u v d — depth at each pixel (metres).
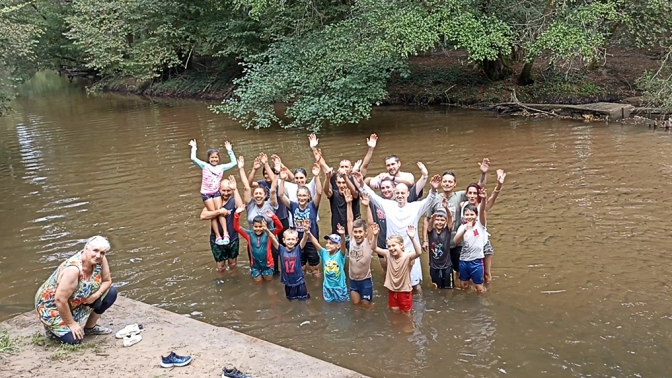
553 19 15.68
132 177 12.38
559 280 6.69
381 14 15.28
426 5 15.24
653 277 6.66
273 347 4.99
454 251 6.70
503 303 6.23
